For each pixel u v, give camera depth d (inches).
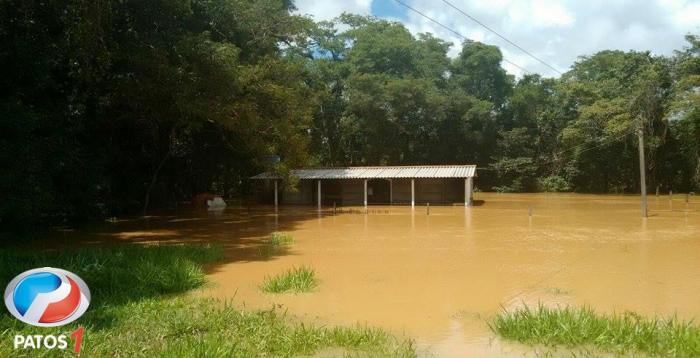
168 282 396.2
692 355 242.2
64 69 722.2
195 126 885.8
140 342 263.3
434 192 1369.3
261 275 455.8
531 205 1296.8
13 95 637.3
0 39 626.8
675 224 840.3
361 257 546.0
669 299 363.3
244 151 1117.1
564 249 591.8
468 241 663.8
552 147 1964.8
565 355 253.9
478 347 270.2
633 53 1705.2
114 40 682.8
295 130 1104.8
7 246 626.2
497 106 2046.0
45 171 660.1
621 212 1074.7
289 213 1125.1
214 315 313.3
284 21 1084.5
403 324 312.7
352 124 1694.1
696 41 1481.3
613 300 362.6
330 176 1288.1
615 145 1736.0
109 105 858.8
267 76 1007.0
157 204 1202.6
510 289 399.5
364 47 1739.7
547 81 2085.4
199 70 736.3
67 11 594.9
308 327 301.7
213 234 755.4
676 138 1643.7
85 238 713.6
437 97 1699.1
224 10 936.3
